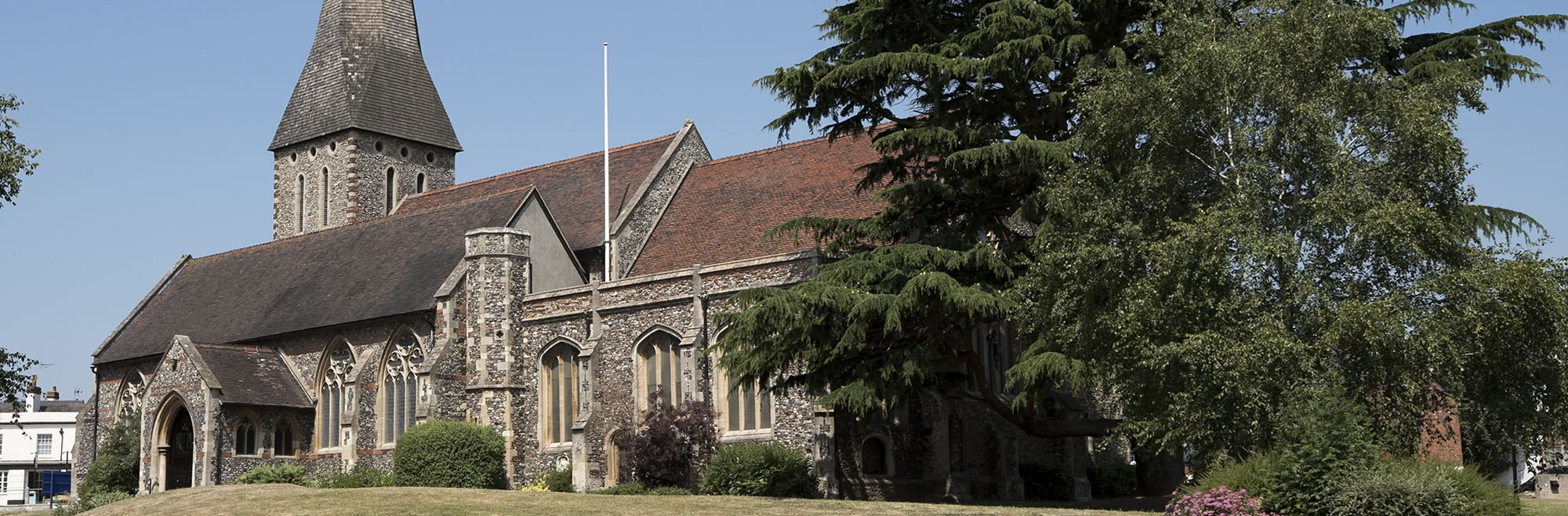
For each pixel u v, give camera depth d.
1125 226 26.56
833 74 31.69
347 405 45.31
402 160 62.44
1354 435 23.30
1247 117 26.83
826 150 46.19
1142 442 26.19
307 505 29.41
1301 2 26.92
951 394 34.75
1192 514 23.42
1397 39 27.64
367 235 52.69
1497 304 23.98
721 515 27.16
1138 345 25.70
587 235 48.31
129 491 50.25
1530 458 30.38
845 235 33.88
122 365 55.75
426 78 64.38
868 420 32.78
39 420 93.88
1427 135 24.98
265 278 54.75
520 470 42.84
